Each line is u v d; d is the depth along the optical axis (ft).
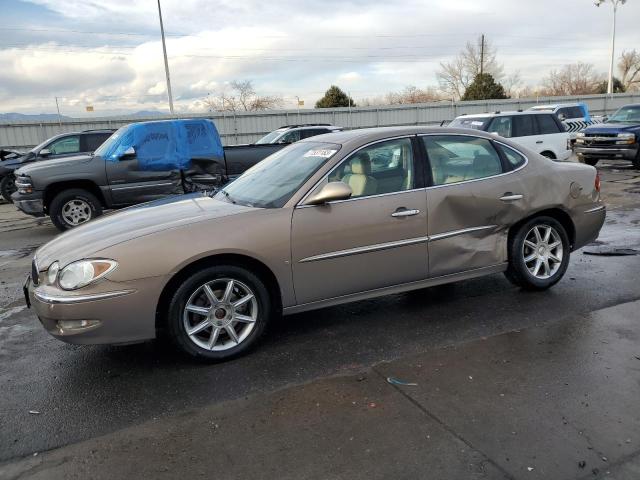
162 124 30.19
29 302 12.91
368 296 13.98
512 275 16.11
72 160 30.14
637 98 120.98
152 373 12.21
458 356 12.41
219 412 10.43
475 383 11.11
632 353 12.19
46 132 81.10
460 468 8.45
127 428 10.02
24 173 29.66
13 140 79.15
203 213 13.05
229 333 12.63
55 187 30.25
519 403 10.26
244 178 15.96
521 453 8.77
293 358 12.68
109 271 11.32
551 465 8.45
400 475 8.35
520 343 12.96
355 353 12.83
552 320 14.32
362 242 13.44
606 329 13.58
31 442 9.69
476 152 15.31
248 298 12.68
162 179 30.37
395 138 14.32
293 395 10.95
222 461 8.90
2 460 9.18
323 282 13.23
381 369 11.93
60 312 11.25
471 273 15.25
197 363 12.51
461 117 45.65
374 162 13.97
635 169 50.80
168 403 10.86
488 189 14.98
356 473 8.45
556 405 10.14
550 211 16.21
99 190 30.25
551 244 16.43
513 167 15.67
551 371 11.48
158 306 12.01
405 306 15.85
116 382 11.86
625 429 9.31
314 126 55.93
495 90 172.24
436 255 14.48
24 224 36.94
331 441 9.31
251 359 12.71
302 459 8.86
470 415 9.93
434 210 14.24
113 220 13.62
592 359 11.96
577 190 16.47
